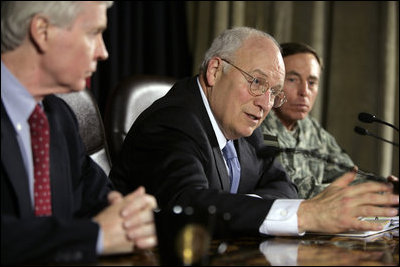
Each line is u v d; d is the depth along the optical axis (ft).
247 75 6.37
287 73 9.45
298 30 12.71
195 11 12.70
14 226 3.93
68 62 4.44
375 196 5.03
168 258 3.99
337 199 5.05
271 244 4.77
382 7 12.48
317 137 10.08
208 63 6.57
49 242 3.97
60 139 4.96
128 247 4.23
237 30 6.54
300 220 5.01
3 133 4.41
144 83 8.34
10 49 4.45
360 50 12.71
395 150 12.60
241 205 5.12
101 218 4.23
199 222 4.00
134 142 6.11
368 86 12.66
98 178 5.37
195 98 6.53
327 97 12.91
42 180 4.73
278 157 9.29
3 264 3.92
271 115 9.52
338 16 12.78
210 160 6.19
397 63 12.55
